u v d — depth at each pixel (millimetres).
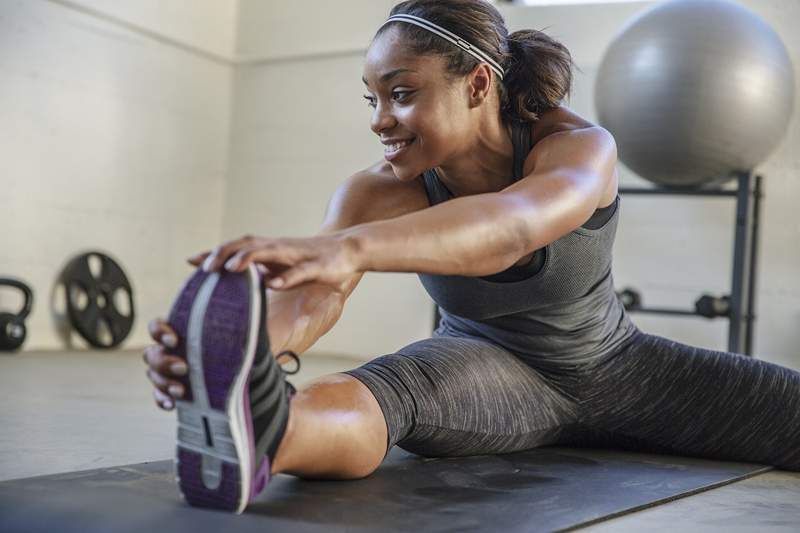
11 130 5574
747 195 4848
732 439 2211
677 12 4676
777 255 5617
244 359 1254
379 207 1935
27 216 5703
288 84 7051
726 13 4652
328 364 5805
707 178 4801
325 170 6906
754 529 1562
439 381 1912
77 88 5977
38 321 5797
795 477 2162
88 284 5973
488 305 2002
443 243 1368
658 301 5902
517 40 1878
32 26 5656
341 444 1618
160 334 1271
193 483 1382
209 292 1257
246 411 1319
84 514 1352
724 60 4531
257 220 7121
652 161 4758
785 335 5582
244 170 7188
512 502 1612
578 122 1859
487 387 2016
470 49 1724
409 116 1711
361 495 1591
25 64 5629
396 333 6590
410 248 1344
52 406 2994
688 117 4562
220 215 7238
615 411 2189
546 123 1871
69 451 2123
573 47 6086
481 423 1984
